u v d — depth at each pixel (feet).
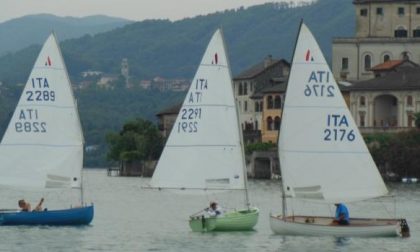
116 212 485.15
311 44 355.56
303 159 354.95
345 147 353.92
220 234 362.74
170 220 436.76
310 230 348.18
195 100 375.66
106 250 332.19
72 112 389.39
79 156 389.19
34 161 387.96
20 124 388.98
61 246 338.13
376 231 347.56
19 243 341.82
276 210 490.49
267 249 328.49
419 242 341.62
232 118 375.66
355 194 353.92
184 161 375.25
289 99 355.56
